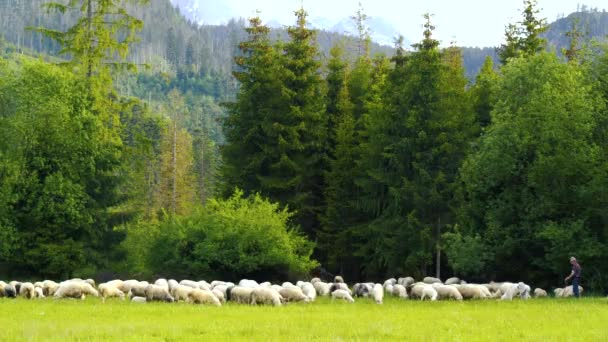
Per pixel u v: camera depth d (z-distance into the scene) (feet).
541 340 58.03
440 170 162.71
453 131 163.84
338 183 180.65
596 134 141.18
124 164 168.55
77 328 62.54
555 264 134.51
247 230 148.77
